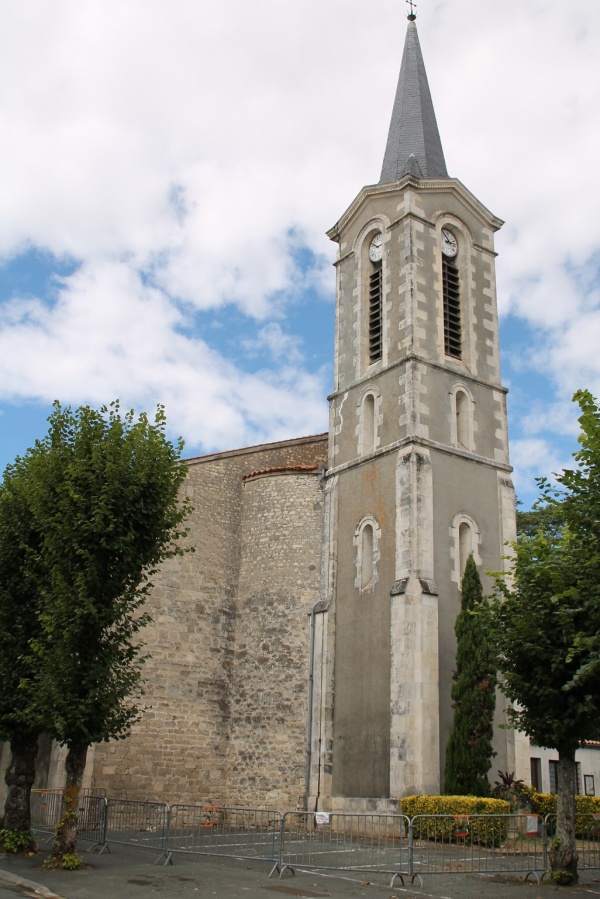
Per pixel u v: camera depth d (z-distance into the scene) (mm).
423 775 17031
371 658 19219
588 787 25188
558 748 12195
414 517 19203
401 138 25547
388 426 20953
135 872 11648
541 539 13305
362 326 22984
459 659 18000
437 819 14953
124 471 13148
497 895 10570
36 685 12219
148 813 18625
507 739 18719
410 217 22422
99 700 12133
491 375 22547
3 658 14016
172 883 10781
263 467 24531
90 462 13102
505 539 20797
